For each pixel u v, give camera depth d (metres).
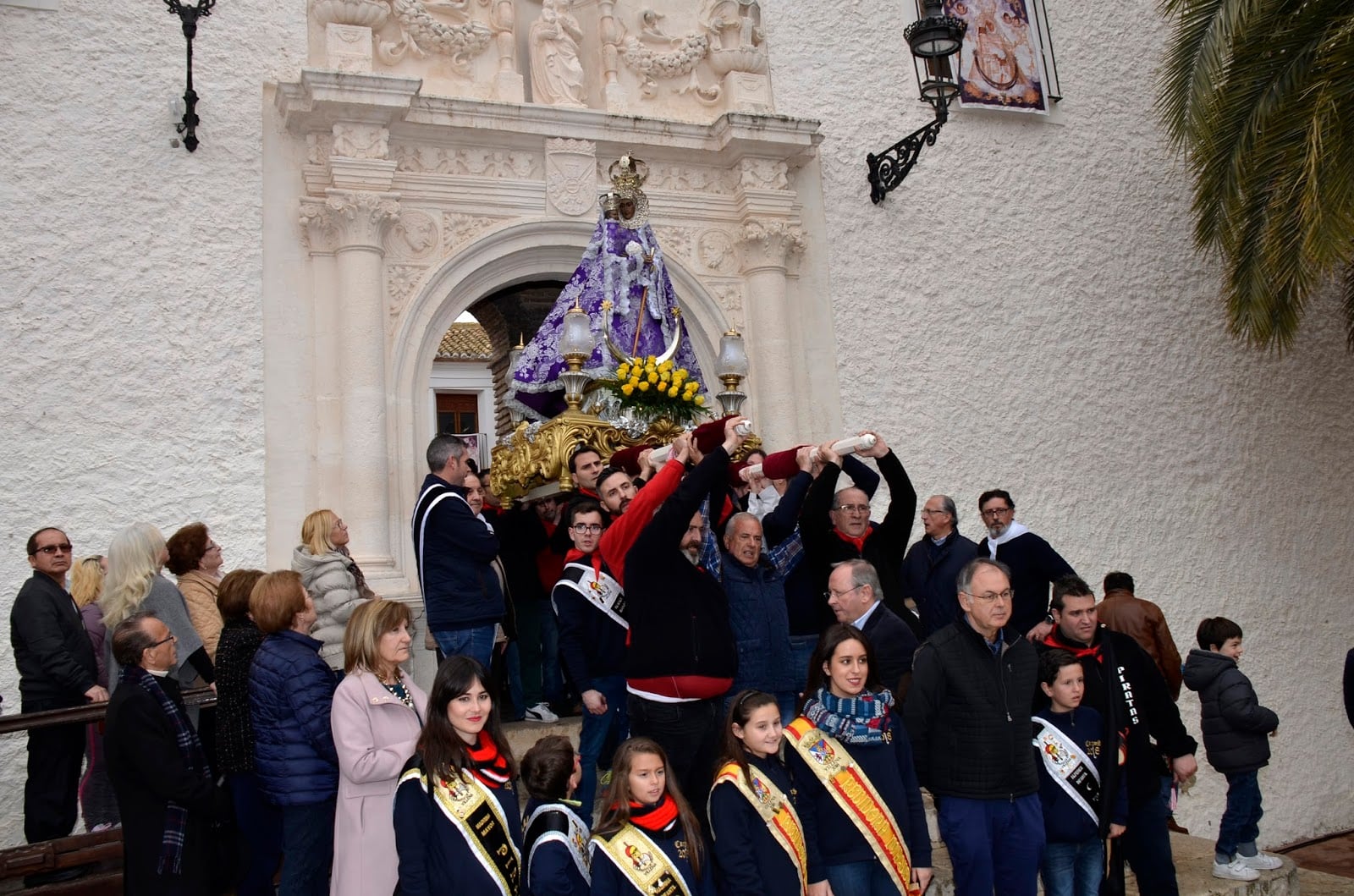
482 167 7.09
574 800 3.60
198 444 6.22
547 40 7.35
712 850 3.75
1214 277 9.50
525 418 6.10
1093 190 9.14
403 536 6.56
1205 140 8.13
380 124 6.62
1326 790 9.29
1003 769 3.95
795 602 4.81
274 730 3.84
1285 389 9.68
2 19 6.15
